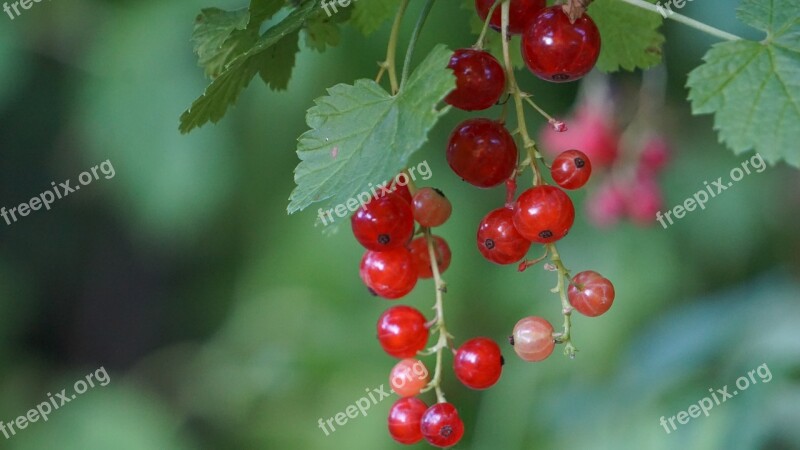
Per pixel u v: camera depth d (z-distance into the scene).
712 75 0.30
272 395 0.60
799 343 0.42
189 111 0.31
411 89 0.30
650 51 0.34
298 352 0.59
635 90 0.51
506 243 0.31
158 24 0.51
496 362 0.31
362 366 0.58
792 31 0.30
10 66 0.53
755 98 0.29
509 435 0.51
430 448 0.57
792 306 0.44
